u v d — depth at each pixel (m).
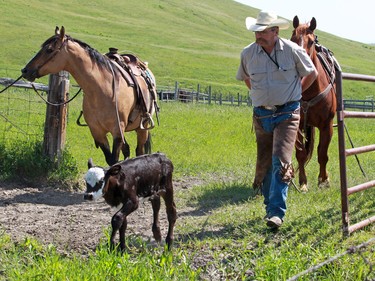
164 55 66.56
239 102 40.00
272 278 6.14
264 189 8.27
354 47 116.06
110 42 67.81
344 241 7.11
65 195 10.69
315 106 10.20
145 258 6.55
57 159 11.51
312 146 10.52
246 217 8.34
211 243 7.27
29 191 10.77
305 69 7.71
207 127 21.34
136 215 9.05
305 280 6.06
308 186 10.91
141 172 6.93
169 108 28.41
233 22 114.12
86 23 83.50
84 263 6.37
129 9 102.19
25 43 59.84
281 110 7.70
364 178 11.60
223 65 66.25
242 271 6.48
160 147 16.08
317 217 8.02
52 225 8.32
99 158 13.69
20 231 7.89
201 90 50.19
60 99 11.56
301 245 6.86
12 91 26.22
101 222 8.57
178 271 6.37
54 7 90.69
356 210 8.52
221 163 14.16
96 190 6.49
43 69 10.12
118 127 10.37
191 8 114.62
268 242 7.33
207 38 92.38
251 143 18.17
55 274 5.87
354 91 61.88
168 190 7.36
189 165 13.62
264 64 7.68
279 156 7.59
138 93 10.81
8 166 11.39
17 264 6.39
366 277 6.09
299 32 10.07
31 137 13.23
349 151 7.42
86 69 10.12
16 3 83.75
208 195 10.40
